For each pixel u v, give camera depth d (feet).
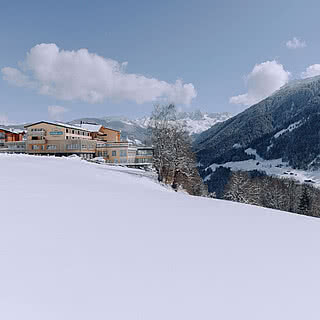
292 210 187.11
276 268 12.01
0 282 9.49
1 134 218.59
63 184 35.17
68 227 16.17
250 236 17.04
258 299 9.37
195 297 9.30
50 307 8.27
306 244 15.80
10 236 14.02
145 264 11.68
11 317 7.72
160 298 9.12
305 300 9.43
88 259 11.79
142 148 187.21
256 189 175.01
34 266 10.83
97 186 37.27
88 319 7.85
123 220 18.84
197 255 13.10
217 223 20.21
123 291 9.41
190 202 31.22
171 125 93.66
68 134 189.78
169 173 96.94
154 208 24.50
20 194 25.29
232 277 10.93
